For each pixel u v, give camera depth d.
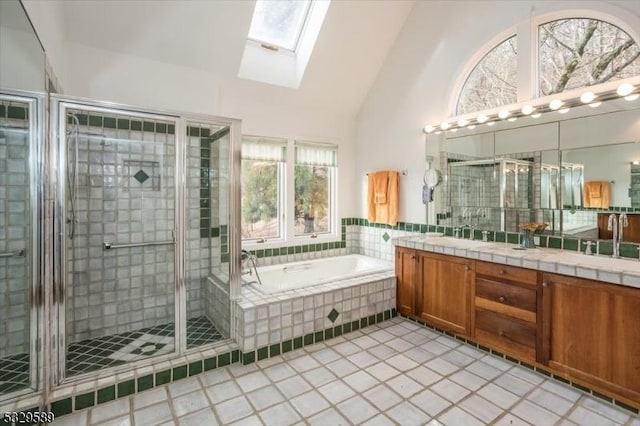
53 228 1.95
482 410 1.87
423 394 2.03
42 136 1.90
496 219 2.94
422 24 3.51
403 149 3.74
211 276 2.91
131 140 2.71
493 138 2.94
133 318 2.78
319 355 2.53
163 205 2.87
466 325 2.63
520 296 2.27
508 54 2.90
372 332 2.94
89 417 1.82
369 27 3.53
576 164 2.45
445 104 3.29
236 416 1.83
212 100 3.25
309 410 1.88
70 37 2.60
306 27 3.51
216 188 2.85
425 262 2.96
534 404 1.92
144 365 2.19
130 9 2.60
